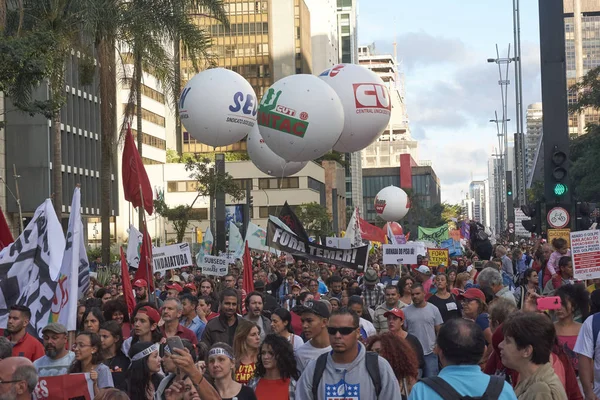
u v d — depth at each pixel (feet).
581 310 30.32
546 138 63.87
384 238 119.55
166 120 418.31
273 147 53.52
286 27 421.18
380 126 55.77
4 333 37.78
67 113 225.15
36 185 210.18
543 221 65.41
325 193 422.82
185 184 370.73
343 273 87.56
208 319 47.39
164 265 64.80
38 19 98.89
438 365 41.96
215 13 114.83
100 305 46.16
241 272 84.02
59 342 30.94
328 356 23.70
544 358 20.53
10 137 210.18
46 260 37.65
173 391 24.98
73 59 124.26
